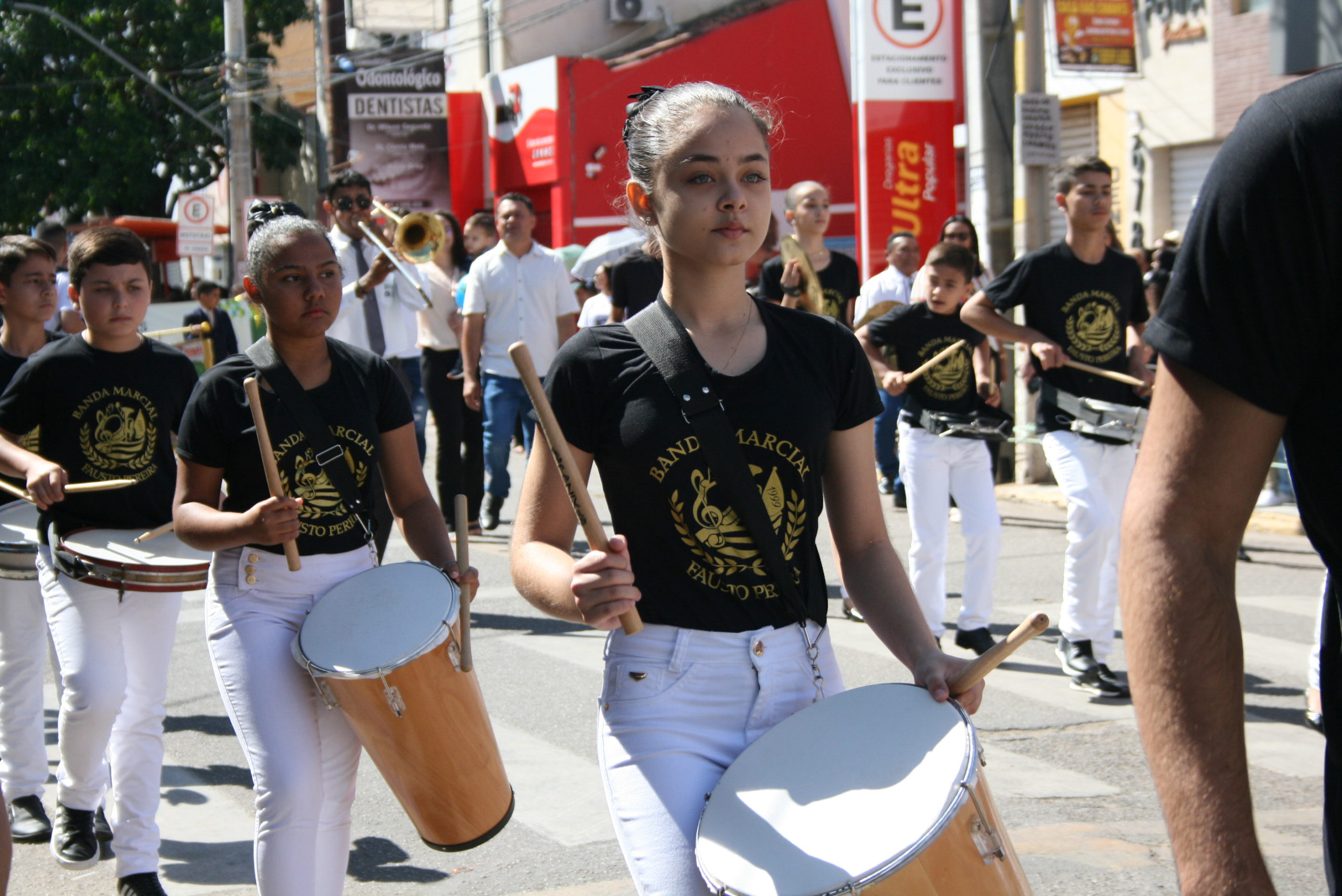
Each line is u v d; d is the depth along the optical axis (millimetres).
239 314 17172
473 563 8492
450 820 3066
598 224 23562
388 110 25375
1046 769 4879
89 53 27406
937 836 1979
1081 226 5836
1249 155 1489
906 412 6359
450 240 9336
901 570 2482
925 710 2240
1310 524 1562
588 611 2111
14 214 27578
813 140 23266
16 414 4059
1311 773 4859
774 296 8312
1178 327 1535
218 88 26328
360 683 2898
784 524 2363
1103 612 5812
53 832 4125
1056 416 5887
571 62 23172
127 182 27594
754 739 2336
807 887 1947
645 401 2336
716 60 23281
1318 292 1472
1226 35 14039
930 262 6336
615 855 4137
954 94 13766
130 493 4090
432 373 9305
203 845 4312
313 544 3279
